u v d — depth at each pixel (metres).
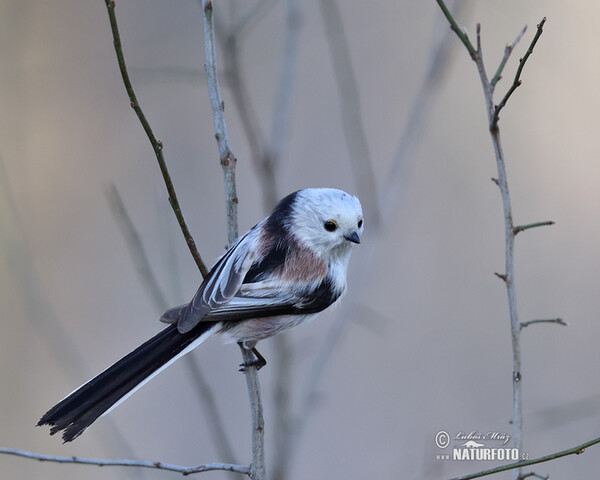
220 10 11.24
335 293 7.82
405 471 10.10
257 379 7.08
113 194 9.94
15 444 10.09
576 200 12.34
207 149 12.11
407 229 11.95
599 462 10.15
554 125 12.59
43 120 12.26
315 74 12.12
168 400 10.79
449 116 12.41
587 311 11.43
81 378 9.40
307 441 10.37
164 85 12.34
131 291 11.34
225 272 7.32
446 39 9.08
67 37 12.50
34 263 11.42
